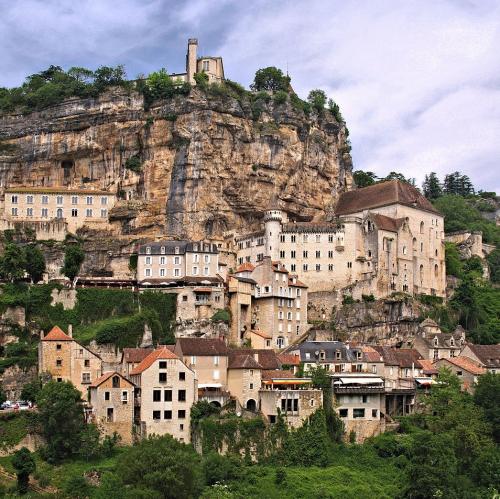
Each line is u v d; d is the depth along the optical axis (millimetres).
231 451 181625
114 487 155375
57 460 176250
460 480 173625
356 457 187125
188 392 187875
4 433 179375
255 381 197000
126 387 185500
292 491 169125
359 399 196250
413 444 178500
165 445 161250
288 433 185375
